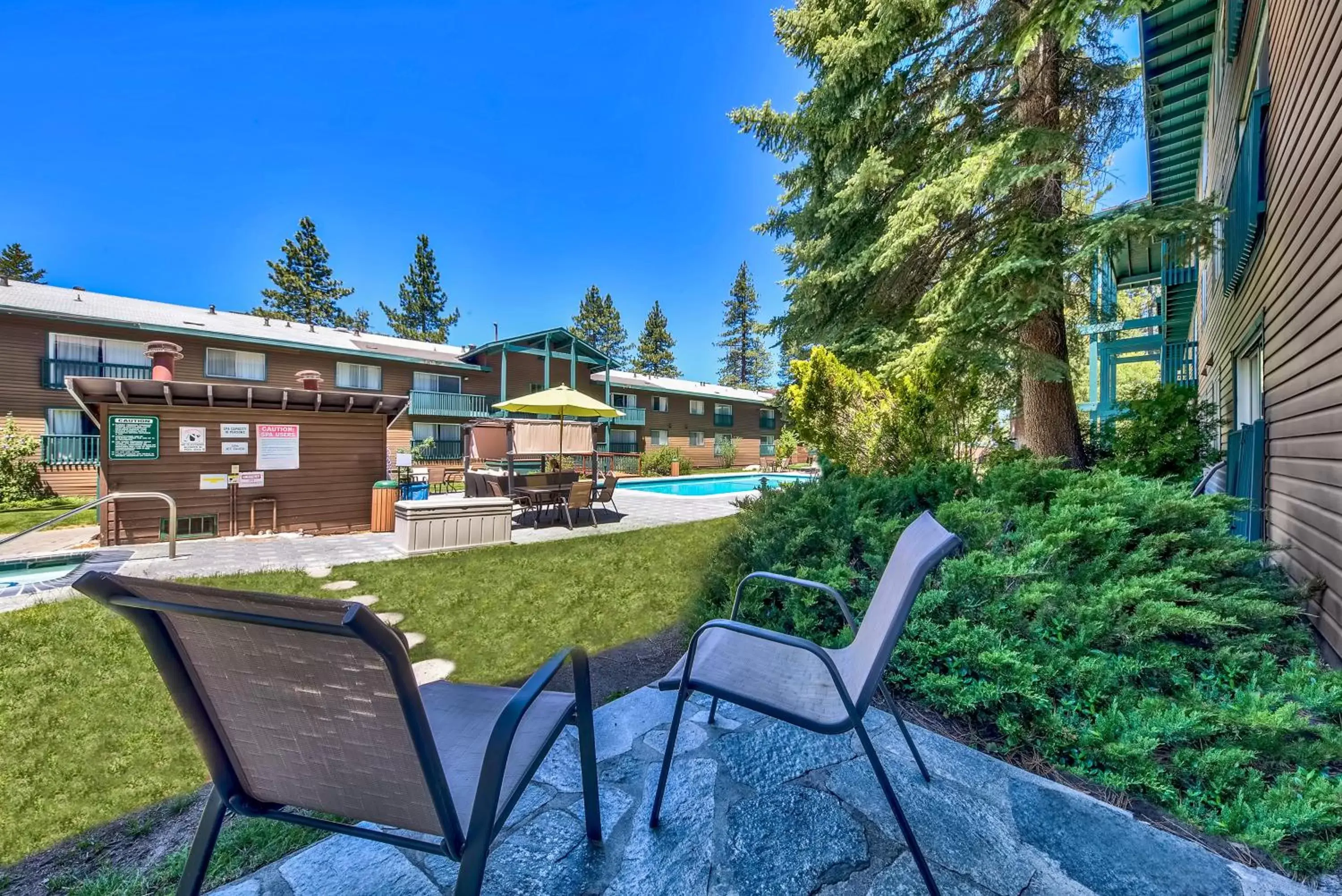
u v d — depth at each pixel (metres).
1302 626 2.45
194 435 6.00
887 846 1.38
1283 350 3.36
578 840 1.40
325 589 4.03
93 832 1.58
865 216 6.64
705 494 12.90
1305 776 1.54
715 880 1.28
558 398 7.86
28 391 10.62
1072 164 5.12
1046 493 3.56
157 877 1.37
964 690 1.94
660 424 21.48
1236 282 5.02
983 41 5.70
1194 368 9.99
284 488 6.51
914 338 6.17
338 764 0.97
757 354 36.41
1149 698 1.83
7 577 4.29
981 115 5.91
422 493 9.55
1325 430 2.66
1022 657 1.97
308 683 0.91
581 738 1.37
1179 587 2.28
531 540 5.94
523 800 1.56
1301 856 1.33
